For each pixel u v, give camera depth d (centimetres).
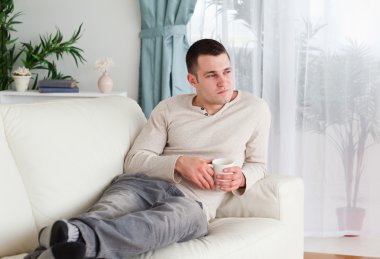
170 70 282
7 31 312
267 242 158
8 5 305
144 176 176
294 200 180
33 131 166
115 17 304
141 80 297
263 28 268
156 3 285
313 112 266
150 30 287
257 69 273
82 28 312
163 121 194
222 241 147
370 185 262
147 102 292
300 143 271
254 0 268
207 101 186
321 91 264
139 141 193
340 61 259
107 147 184
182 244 142
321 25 260
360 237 268
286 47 262
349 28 256
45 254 114
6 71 311
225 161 174
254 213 180
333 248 255
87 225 123
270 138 274
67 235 117
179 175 179
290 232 177
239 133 185
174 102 196
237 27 272
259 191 178
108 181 180
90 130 182
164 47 281
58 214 161
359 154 262
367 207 264
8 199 152
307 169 270
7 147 161
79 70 317
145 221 133
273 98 271
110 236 125
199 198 179
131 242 127
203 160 174
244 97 192
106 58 288
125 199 158
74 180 168
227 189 169
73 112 183
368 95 258
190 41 286
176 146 190
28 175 160
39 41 321
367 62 256
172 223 139
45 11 318
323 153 266
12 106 169
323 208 268
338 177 266
